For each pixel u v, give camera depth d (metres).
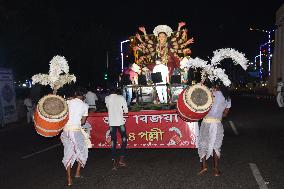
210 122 5.02
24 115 16.92
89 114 6.95
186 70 9.44
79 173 5.30
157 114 6.80
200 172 5.25
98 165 6.05
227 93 5.08
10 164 6.44
